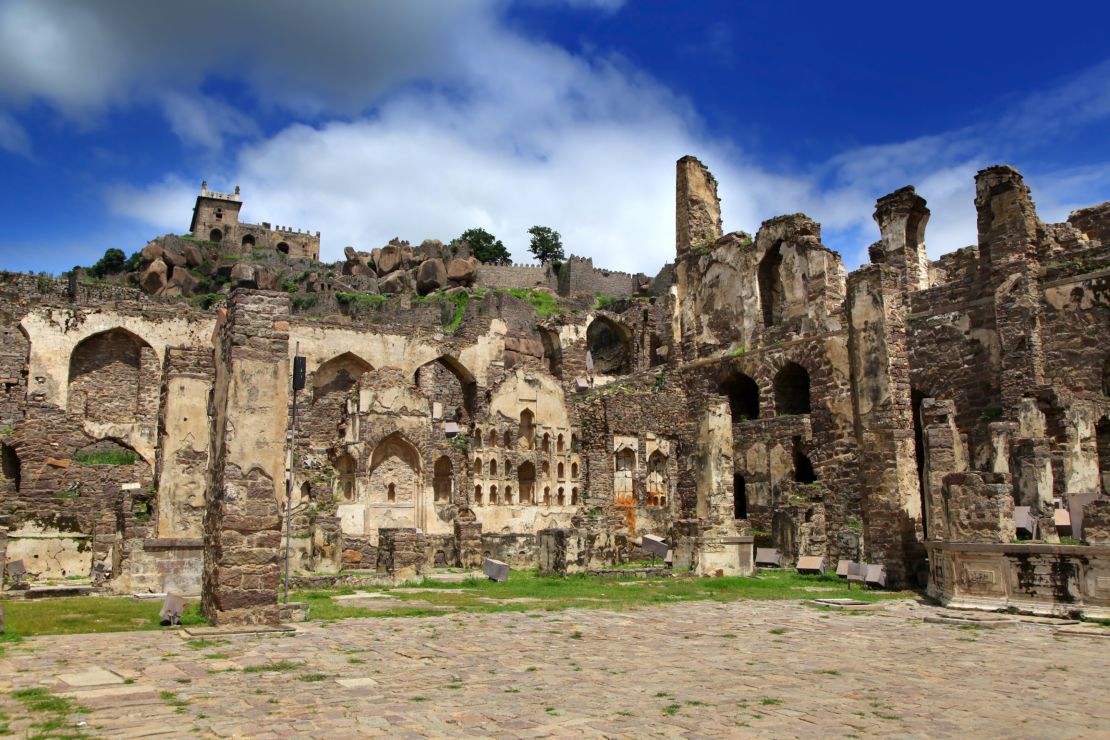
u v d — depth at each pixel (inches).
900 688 405.4
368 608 689.0
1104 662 485.7
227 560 594.9
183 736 298.0
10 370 1489.9
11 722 311.7
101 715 325.1
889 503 999.6
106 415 1560.0
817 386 1459.2
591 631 582.2
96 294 1889.8
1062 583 677.9
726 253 1692.9
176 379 921.5
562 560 1017.5
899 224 1510.8
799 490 1387.8
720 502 1082.7
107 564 950.4
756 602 786.8
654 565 1182.9
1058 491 1121.4
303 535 1003.3
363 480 1429.6
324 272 3934.5
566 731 315.3
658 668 447.5
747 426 1547.7
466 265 3740.2
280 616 599.8
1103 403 1168.2
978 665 472.1
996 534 730.2
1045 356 1251.8
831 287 1492.4
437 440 1524.4
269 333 641.0
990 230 1326.3
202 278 3747.5
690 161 1830.7
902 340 1049.5
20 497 1285.7
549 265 4173.2
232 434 614.5
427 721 325.7
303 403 1563.7
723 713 347.9
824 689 399.9
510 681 406.0
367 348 1670.8
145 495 1018.1
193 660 444.8
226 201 4626.0
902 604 775.7
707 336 1717.5
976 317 1330.0
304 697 362.3
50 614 633.6
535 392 1660.9
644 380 1772.9
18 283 1806.1
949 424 858.1
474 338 1792.6
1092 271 1221.1
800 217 1552.7
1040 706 372.2
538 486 1620.3
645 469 1657.2
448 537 1231.5
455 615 652.7
